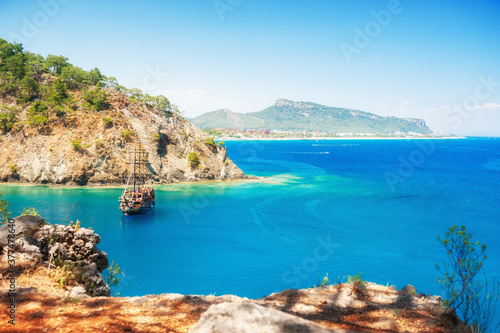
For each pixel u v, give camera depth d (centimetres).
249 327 489
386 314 849
